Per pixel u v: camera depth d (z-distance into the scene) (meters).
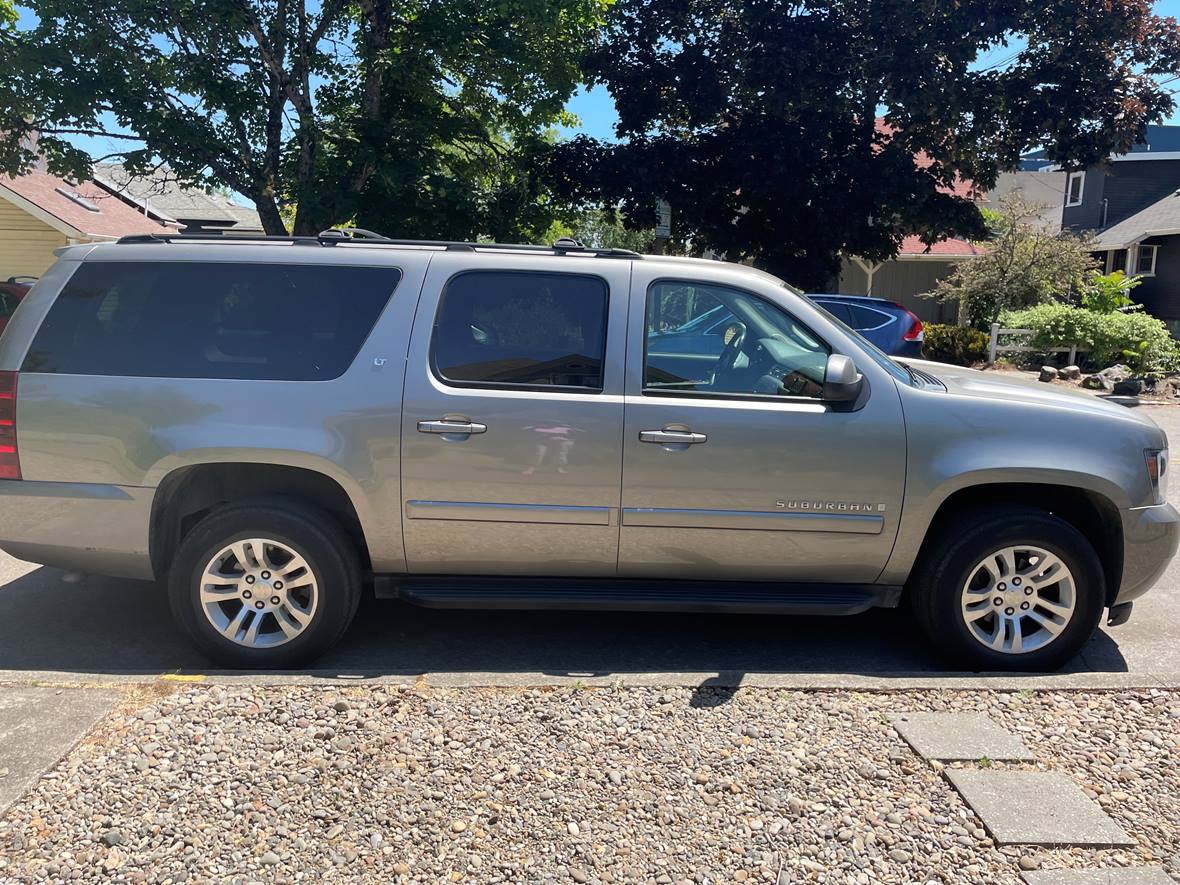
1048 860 2.68
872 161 15.40
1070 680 3.81
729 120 16.02
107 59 12.65
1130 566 4.15
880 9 14.14
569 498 4.02
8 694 3.54
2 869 2.59
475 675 3.79
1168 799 2.98
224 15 12.31
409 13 14.21
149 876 2.58
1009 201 21.83
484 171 15.63
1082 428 4.06
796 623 4.89
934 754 3.21
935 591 4.10
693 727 3.41
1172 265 26.66
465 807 2.91
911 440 4.00
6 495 4.02
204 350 4.03
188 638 4.08
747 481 4.00
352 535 4.21
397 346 4.01
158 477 3.96
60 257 4.18
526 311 4.10
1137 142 14.95
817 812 2.90
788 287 4.32
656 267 4.18
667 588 4.19
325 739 3.28
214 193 15.01
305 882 2.57
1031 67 15.08
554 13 13.50
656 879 2.61
